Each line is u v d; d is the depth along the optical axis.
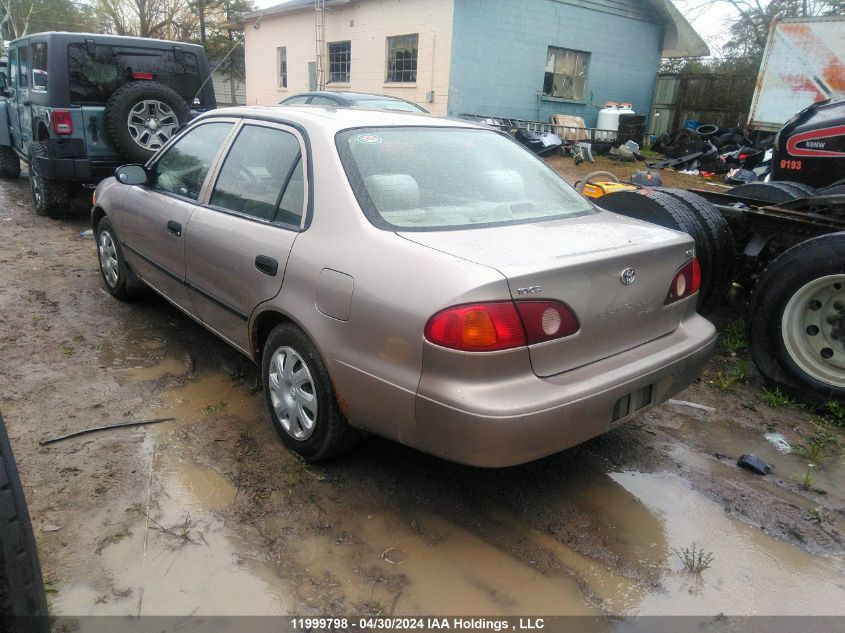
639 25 19.25
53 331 4.78
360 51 18.28
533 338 2.49
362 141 3.21
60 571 2.52
